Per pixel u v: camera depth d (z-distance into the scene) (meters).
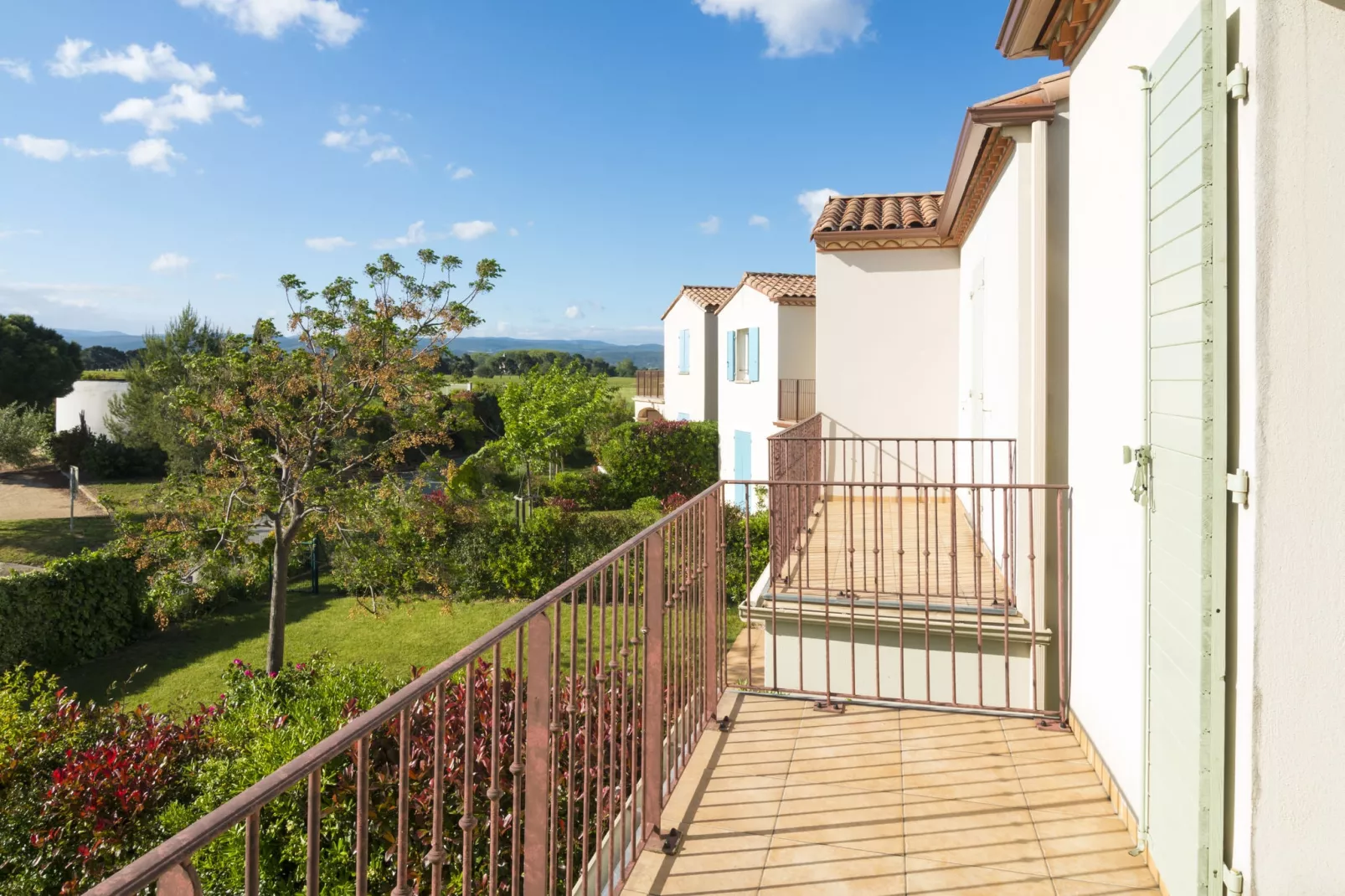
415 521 13.16
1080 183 4.04
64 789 5.22
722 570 4.52
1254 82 2.14
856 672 5.24
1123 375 3.31
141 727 6.54
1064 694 4.12
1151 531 2.86
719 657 4.51
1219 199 2.27
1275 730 2.17
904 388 9.99
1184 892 2.50
